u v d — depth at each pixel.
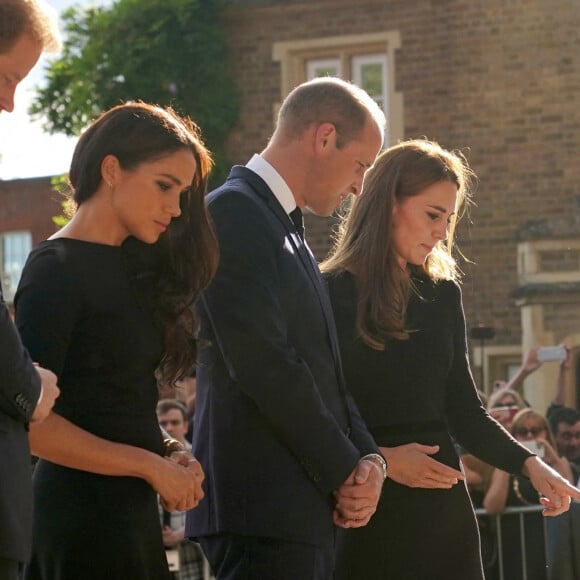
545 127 15.30
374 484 3.51
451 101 15.65
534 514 7.39
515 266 15.16
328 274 4.22
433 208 4.14
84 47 16.14
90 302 3.03
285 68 16.06
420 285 4.26
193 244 3.24
